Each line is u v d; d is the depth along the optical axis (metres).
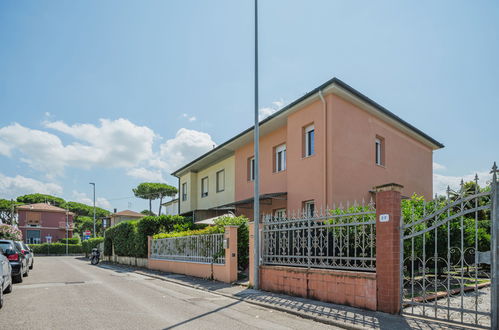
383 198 7.14
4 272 8.90
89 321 6.64
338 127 14.55
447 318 6.29
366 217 8.02
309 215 8.89
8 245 12.87
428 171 20.48
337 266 8.09
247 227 13.12
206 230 13.70
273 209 17.62
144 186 58.19
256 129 10.83
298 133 15.78
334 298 7.92
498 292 5.69
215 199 24.17
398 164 17.84
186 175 28.66
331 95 14.48
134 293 10.23
